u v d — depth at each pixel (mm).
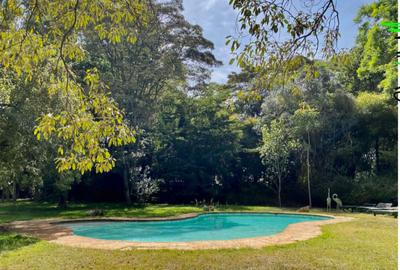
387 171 21797
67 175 17969
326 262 6371
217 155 22953
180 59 23141
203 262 6504
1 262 6602
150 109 22062
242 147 24703
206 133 23062
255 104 27016
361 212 16969
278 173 21422
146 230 12914
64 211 17922
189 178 23375
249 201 23391
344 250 7379
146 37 20766
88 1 4191
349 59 4004
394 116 20781
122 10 4352
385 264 6184
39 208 19797
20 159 11336
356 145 21922
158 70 21391
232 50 3736
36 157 11875
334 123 21359
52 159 13602
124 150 22078
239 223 14805
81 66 19141
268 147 20641
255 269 6000
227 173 23766
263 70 4012
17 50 4074
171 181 24344
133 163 22500
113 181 24078
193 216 15406
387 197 19078
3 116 10742
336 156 22062
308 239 8758
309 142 20688
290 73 4102
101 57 20953
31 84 9953
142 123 21938
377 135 21844
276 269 5980
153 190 22406
